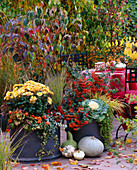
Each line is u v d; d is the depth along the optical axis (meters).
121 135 4.79
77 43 6.68
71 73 4.35
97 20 7.72
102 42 8.00
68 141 3.92
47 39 5.75
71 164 3.48
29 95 3.54
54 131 3.64
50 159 3.64
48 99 3.71
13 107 3.64
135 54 6.22
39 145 3.56
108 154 3.86
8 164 2.75
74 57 5.95
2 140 2.82
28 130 3.51
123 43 8.35
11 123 3.53
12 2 6.45
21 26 5.46
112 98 4.56
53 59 5.45
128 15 9.91
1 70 5.01
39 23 5.58
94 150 3.71
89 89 4.23
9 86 4.88
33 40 5.54
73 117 3.94
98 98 4.15
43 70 4.88
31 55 5.34
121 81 4.57
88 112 3.94
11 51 5.27
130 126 3.34
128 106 4.41
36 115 3.59
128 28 9.44
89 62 7.72
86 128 3.97
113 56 7.77
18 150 3.57
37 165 3.45
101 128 3.98
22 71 4.93
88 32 7.43
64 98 4.14
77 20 6.58
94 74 4.44
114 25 8.36
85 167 3.35
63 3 6.60
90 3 7.41
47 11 6.02
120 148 4.07
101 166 3.38
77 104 4.16
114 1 8.28
